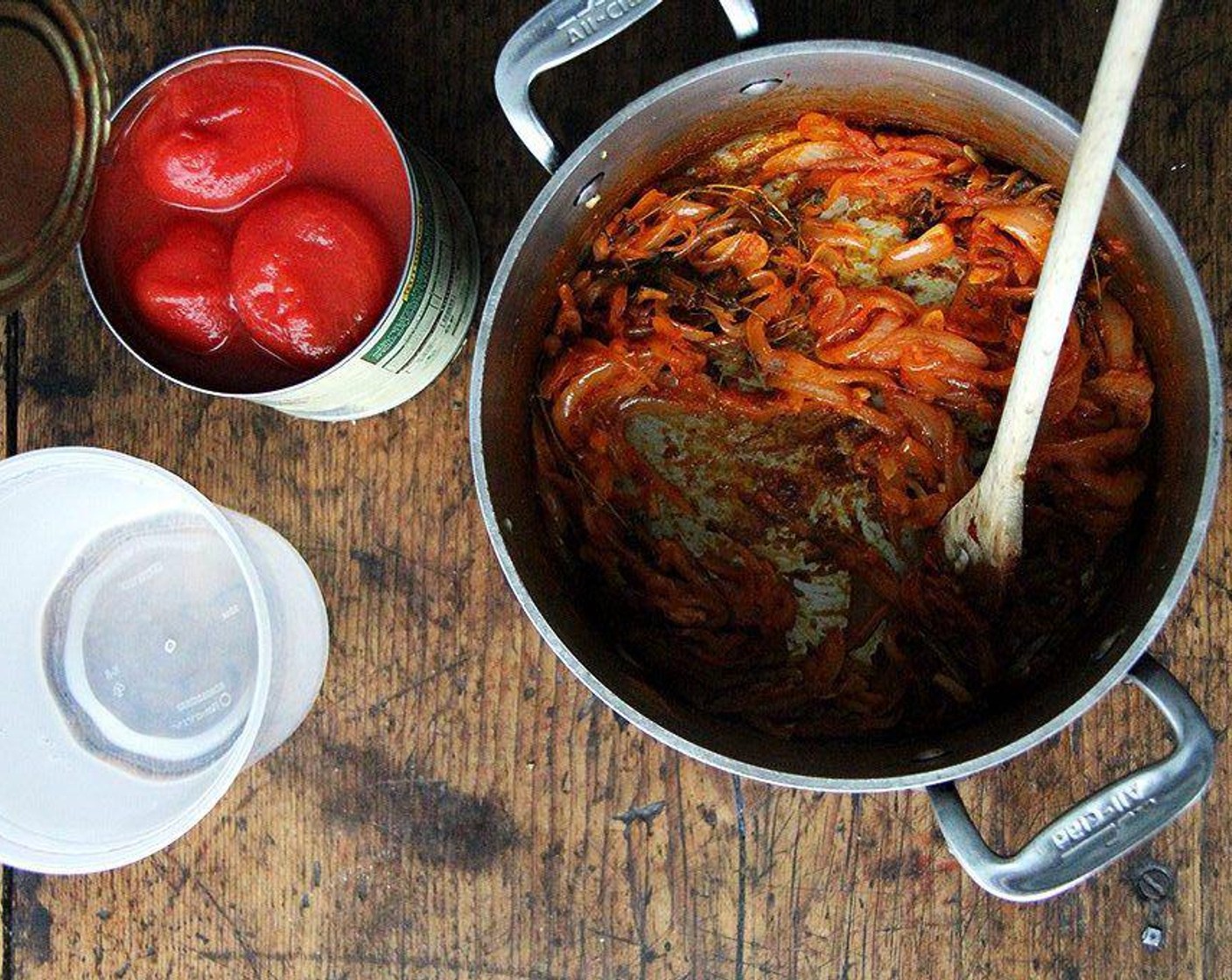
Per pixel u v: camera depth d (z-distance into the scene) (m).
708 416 0.55
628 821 0.56
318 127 0.51
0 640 0.54
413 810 0.56
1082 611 0.53
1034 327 0.43
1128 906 0.55
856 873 0.56
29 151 0.44
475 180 0.56
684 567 0.55
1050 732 0.46
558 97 0.56
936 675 0.54
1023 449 0.47
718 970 0.56
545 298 0.53
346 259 0.50
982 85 0.48
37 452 0.52
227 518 0.53
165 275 0.51
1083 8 0.54
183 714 0.55
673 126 0.52
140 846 0.52
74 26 0.45
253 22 0.56
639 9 0.47
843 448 0.55
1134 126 0.55
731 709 0.55
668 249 0.55
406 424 0.56
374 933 0.57
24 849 0.52
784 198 0.56
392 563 0.56
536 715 0.56
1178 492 0.49
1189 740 0.48
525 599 0.47
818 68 0.50
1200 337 0.47
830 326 0.55
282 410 0.53
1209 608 0.55
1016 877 0.48
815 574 0.55
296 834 0.57
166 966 0.57
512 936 0.56
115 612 0.55
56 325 0.57
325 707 0.57
